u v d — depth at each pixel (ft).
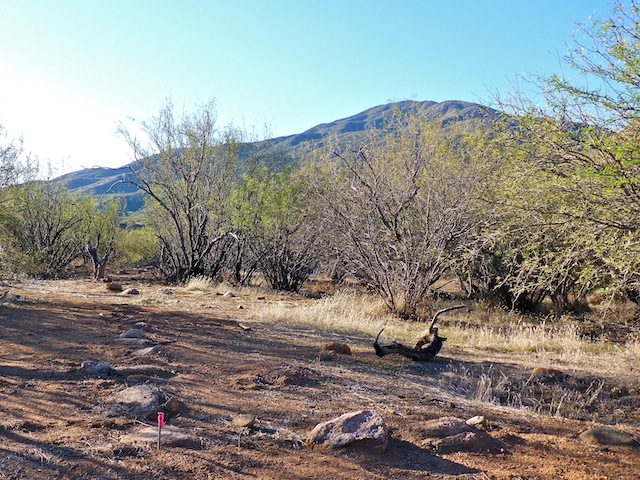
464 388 19.39
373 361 22.67
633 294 34.09
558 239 20.72
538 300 47.39
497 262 41.29
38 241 66.18
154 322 29.07
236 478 10.75
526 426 15.24
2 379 16.35
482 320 41.50
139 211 85.20
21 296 35.81
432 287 55.83
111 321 28.48
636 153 16.81
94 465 10.94
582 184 18.47
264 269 61.98
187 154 61.46
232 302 42.29
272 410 15.14
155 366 18.88
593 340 32.60
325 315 34.50
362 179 41.37
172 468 11.02
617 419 16.60
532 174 19.85
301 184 59.16
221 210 61.57
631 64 16.21
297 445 12.69
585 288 23.99
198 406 15.08
